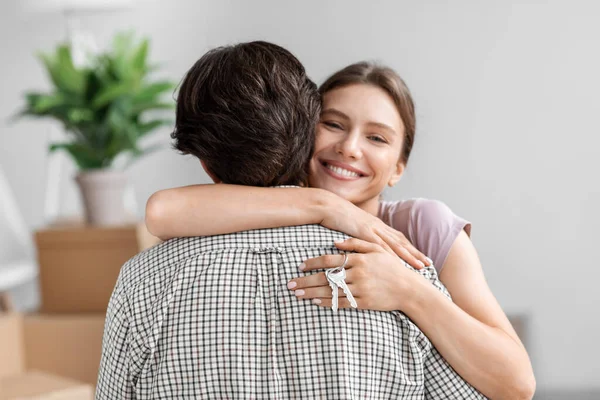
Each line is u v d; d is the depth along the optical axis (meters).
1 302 3.43
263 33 3.74
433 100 3.49
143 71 2.82
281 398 0.81
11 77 4.15
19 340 2.63
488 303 1.04
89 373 2.62
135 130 2.76
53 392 1.90
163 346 0.83
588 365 3.35
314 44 3.64
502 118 3.41
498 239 3.45
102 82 2.65
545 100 3.35
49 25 4.07
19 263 3.59
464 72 3.45
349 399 0.80
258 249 0.86
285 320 0.82
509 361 0.87
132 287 0.88
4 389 1.94
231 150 0.92
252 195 0.92
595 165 3.31
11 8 4.10
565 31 3.31
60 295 2.74
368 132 1.17
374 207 1.26
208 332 0.82
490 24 3.40
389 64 3.54
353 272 0.83
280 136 0.91
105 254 2.70
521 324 3.40
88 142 2.75
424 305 0.85
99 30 3.98
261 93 0.89
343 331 0.82
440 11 3.46
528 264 3.41
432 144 3.50
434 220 1.15
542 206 3.39
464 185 3.47
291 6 3.67
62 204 4.12
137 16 3.93
